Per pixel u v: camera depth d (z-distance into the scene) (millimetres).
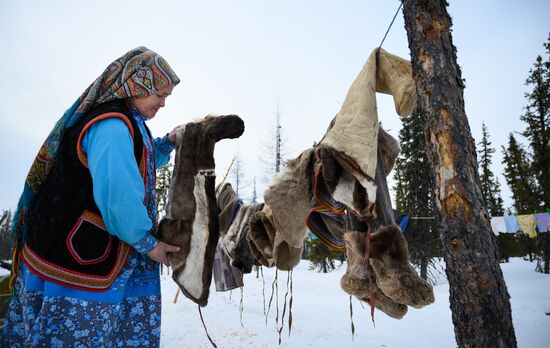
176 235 1779
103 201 1438
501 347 1659
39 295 1506
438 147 1879
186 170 1899
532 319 9367
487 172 33344
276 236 2809
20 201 1670
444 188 1835
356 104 1956
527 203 22172
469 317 1713
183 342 6578
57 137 1581
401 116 2186
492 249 1771
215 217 1834
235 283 3582
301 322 8562
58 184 1541
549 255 20938
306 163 2537
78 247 1508
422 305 1761
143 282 1836
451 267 1798
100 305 1527
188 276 1755
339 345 6547
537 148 19391
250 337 6781
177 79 1876
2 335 1608
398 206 18453
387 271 1819
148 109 1816
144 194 1730
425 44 1984
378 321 9125
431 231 16641
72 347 1432
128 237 1492
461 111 1908
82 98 1646
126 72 1694
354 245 1958
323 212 2449
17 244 1669
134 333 1759
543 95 19094
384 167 2199
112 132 1531
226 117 1987
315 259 26078
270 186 2617
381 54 2168
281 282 16766
